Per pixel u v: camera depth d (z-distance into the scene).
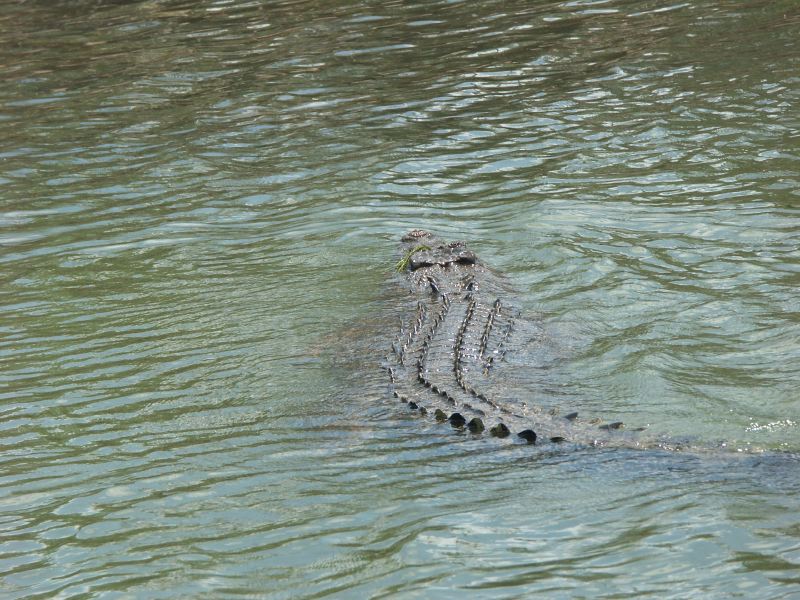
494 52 64.62
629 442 25.25
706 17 67.62
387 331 33.84
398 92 59.00
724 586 19.83
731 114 51.22
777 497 22.56
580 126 52.09
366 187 47.31
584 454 24.92
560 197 44.50
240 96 60.03
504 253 39.97
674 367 30.00
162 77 64.38
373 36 70.00
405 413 27.92
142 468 26.16
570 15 71.19
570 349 31.80
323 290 37.75
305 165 50.19
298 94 59.91
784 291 34.34
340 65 64.44
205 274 39.56
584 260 38.44
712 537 21.33
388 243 41.75
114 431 28.34
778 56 58.28
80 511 24.27
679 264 37.38
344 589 20.66
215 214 45.38
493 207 44.38
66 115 58.69
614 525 22.06
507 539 21.86
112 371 32.09
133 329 35.09
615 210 42.72
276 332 34.44
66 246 42.69
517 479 24.11
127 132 55.62
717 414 27.11
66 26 78.00
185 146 53.34
